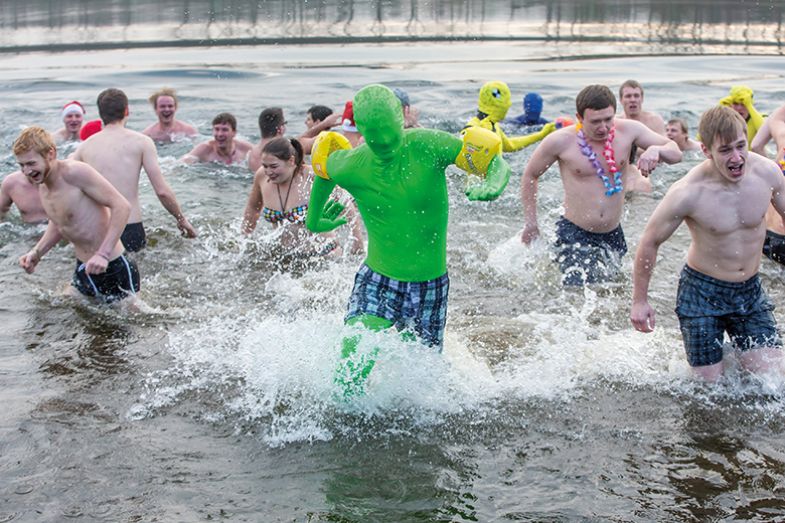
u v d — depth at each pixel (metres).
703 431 4.21
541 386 4.68
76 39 22.83
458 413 4.39
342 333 4.41
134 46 21.22
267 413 4.39
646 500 3.65
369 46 21.11
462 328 5.47
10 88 14.65
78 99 13.62
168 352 5.14
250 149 10.06
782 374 4.65
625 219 7.86
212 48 20.72
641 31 24.44
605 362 4.97
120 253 5.92
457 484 3.78
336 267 6.80
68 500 3.65
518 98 13.34
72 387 4.68
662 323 5.55
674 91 13.85
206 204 8.37
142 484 3.78
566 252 6.60
